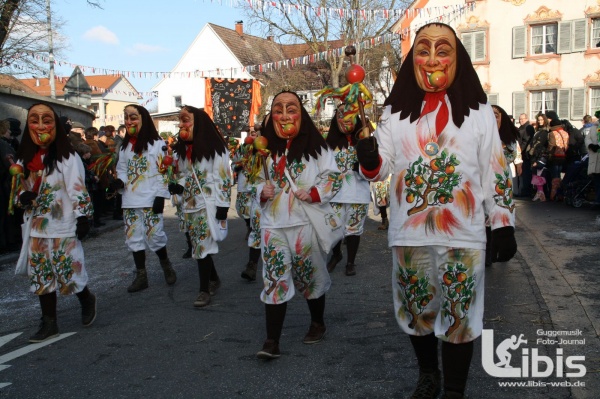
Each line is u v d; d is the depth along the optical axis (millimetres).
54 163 5176
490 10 25078
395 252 3391
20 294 7070
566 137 12945
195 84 38719
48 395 4066
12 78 22875
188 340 5074
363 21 27750
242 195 9492
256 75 35500
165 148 6934
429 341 3455
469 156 3213
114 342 5113
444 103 3273
